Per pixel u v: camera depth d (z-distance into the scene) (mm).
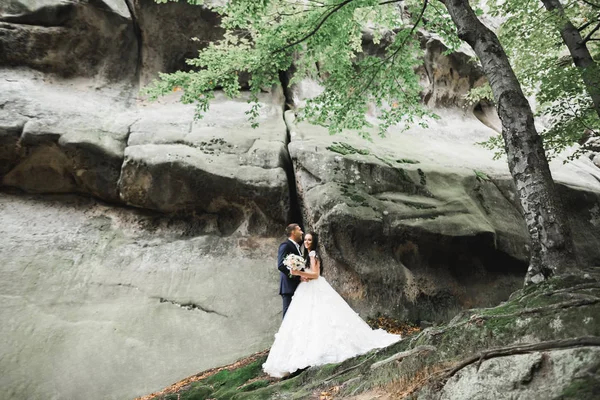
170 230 8203
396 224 7668
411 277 7637
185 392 5238
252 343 6664
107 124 8695
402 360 3494
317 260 5211
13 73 8961
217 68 7051
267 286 7555
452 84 12891
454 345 3287
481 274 8109
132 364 6090
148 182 8078
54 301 6629
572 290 3326
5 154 7887
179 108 9969
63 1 9438
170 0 10391
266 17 7180
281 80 11562
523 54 8359
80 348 6133
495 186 9469
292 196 8719
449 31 7570
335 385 3951
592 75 6270
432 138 11406
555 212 4387
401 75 7809
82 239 7641
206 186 8141
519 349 2771
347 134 9867
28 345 6023
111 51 10117
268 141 9070
